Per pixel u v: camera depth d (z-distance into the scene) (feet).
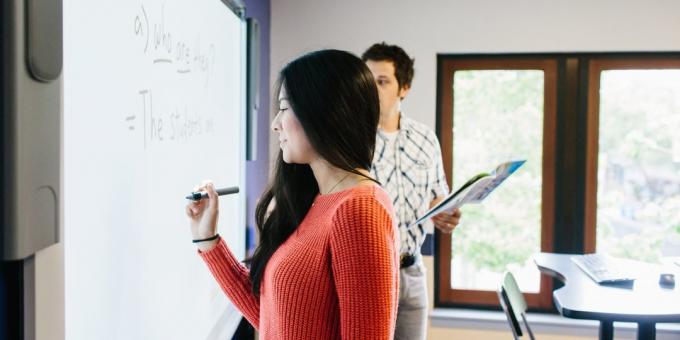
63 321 2.50
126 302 3.25
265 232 3.51
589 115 10.01
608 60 9.88
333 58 3.05
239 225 6.28
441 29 9.82
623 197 10.09
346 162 3.03
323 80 2.99
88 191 2.77
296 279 2.98
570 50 9.65
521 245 10.41
